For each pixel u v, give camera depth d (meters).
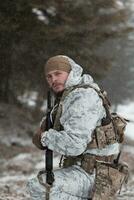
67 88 4.85
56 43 21.06
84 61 22.53
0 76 23.00
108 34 23.03
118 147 4.95
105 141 4.79
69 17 21.59
